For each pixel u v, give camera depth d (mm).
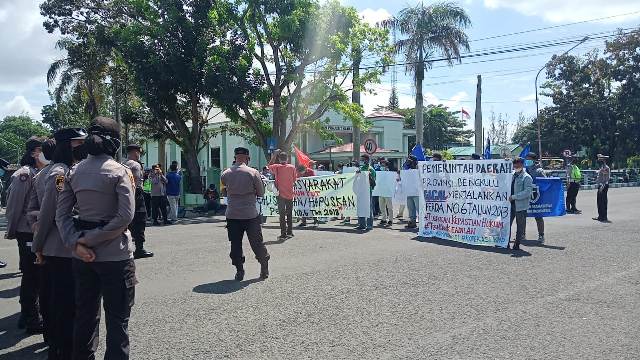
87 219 4016
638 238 11688
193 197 23766
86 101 33281
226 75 22312
